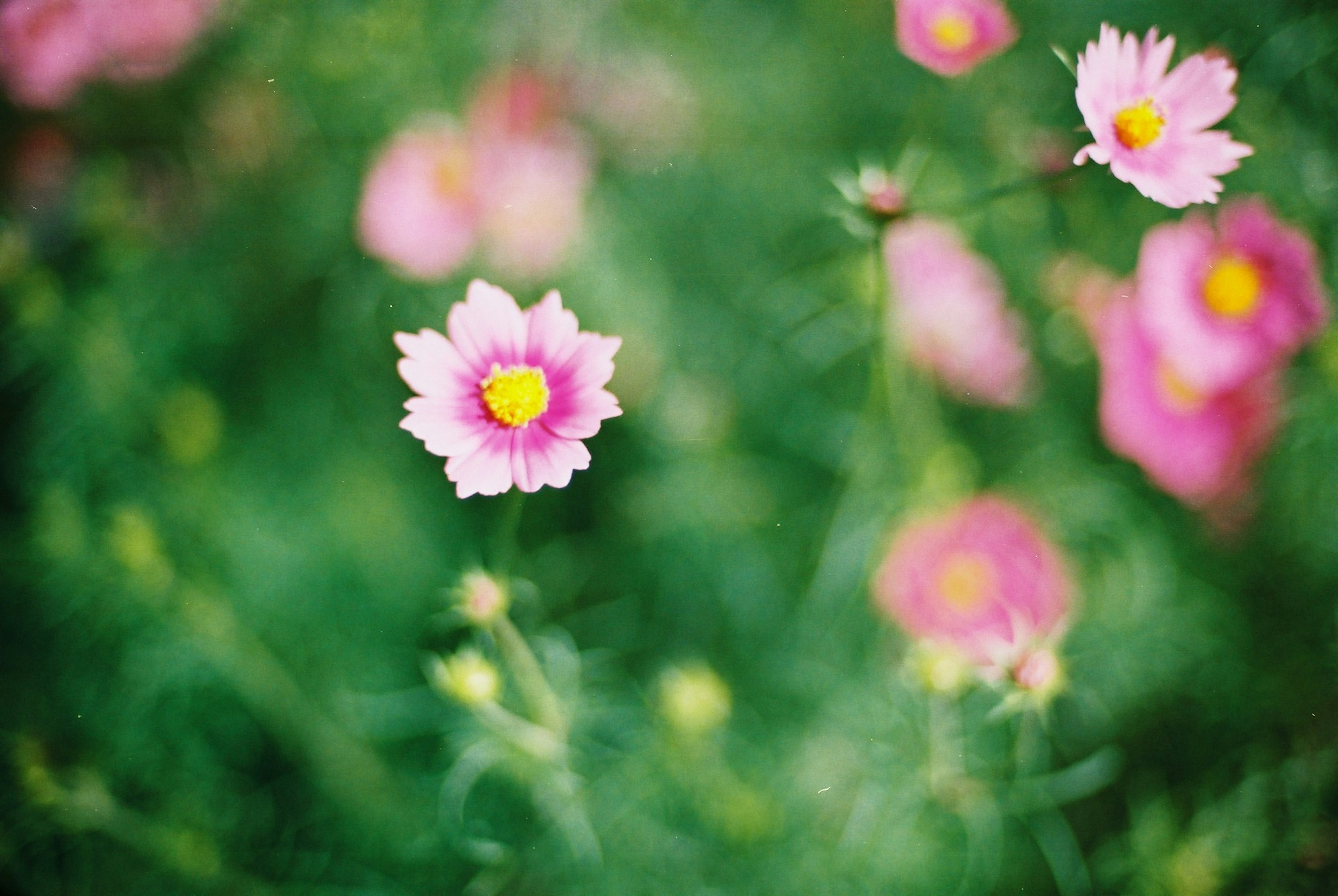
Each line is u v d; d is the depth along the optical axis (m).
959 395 0.90
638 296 0.93
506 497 0.91
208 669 0.88
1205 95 0.71
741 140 0.95
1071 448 0.91
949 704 0.82
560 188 0.92
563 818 0.79
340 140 0.92
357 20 0.89
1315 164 0.91
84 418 0.89
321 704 0.88
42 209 0.90
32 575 0.88
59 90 0.90
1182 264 0.85
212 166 0.93
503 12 0.93
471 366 0.70
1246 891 0.82
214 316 0.93
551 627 0.82
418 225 0.90
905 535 0.87
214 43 0.91
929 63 0.83
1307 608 0.88
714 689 0.77
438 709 0.89
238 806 0.87
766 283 0.94
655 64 0.94
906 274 0.86
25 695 0.88
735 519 0.91
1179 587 0.88
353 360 0.93
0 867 0.84
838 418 0.92
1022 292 0.93
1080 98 0.70
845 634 0.89
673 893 0.83
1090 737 0.88
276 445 0.93
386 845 0.86
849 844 0.83
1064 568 0.87
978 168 0.94
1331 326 0.87
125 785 0.87
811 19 0.97
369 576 0.91
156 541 0.82
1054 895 0.85
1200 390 0.86
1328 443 0.88
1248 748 0.86
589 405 0.69
